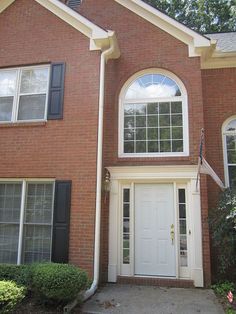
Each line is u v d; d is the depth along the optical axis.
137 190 8.25
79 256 7.25
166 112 8.57
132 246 7.92
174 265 7.73
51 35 8.66
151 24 9.04
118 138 8.48
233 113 8.87
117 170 8.13
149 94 8.74
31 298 5.93
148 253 7.91
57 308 5.62
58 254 7.32
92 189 7.54
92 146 7.75
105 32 8.16
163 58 8.73
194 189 7.77
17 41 8.85
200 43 8.44
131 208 8.11
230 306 5.90
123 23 9.25
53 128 8.04
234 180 8.48
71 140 7.89
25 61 8.64
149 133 8.52
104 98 8.57
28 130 8.16
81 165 7.71
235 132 8.84
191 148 8.03
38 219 7.75
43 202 7.82
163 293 6.84
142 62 8.82
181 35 8.77
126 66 8.90
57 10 8.78
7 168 8.04
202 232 7.56
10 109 8.52
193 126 8.13
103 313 5.62
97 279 7.08
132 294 6.75
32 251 7.61
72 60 8.36
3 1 9.21
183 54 8.64
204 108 9.00
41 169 7.87
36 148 8.02
